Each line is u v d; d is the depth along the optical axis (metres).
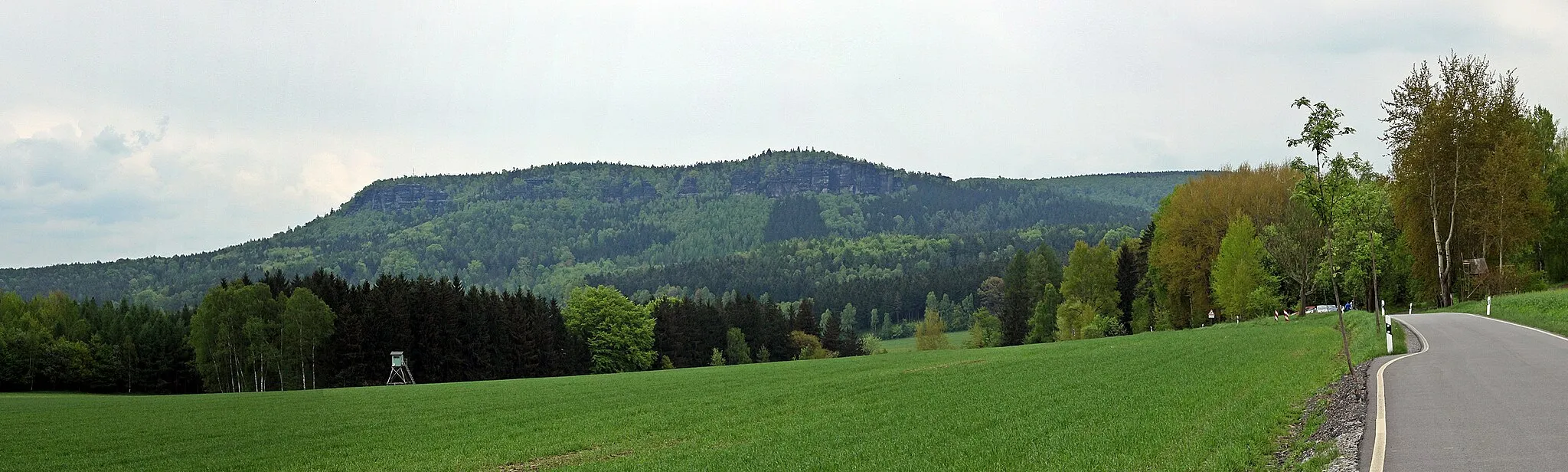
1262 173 84.50
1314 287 74.62
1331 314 60.03
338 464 26.59
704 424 29.89
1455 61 68.56
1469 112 67.50
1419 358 26.28
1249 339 43.12
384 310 91.19
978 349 72.69
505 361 99.06
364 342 91.19
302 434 33.78
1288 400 20.22
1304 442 15.18
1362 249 70.38
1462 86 68.00
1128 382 29.02
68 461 29.00
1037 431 20.17
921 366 51.00
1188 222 83.31
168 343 99.69
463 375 94.94
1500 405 16.42
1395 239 79.25
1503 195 65.25
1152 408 21.67
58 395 78.56
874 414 28.06
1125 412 21.66
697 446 24.92
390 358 90.19
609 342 110.56
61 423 39.84
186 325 111.69
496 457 25.88
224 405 49.28
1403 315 52.44
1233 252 72.50
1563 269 74.25
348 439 31.86
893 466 17.72
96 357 97.00
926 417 25.72
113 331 104.19
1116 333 97.06
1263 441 15.70
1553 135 77.06
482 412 39.19
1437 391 18.89
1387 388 19.86
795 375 52.22
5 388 92.81
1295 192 23.80
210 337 90.81
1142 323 97.69
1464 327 38.12
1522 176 65.56
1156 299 94.81
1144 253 110.94
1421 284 73.88
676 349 122.31
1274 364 28.70
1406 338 34.00
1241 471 13.85
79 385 96.62
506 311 100.94
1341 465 12.90
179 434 34.88
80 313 117.06
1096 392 27.12
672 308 127.69
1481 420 15.09
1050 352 54.88
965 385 34.78
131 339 99.44
